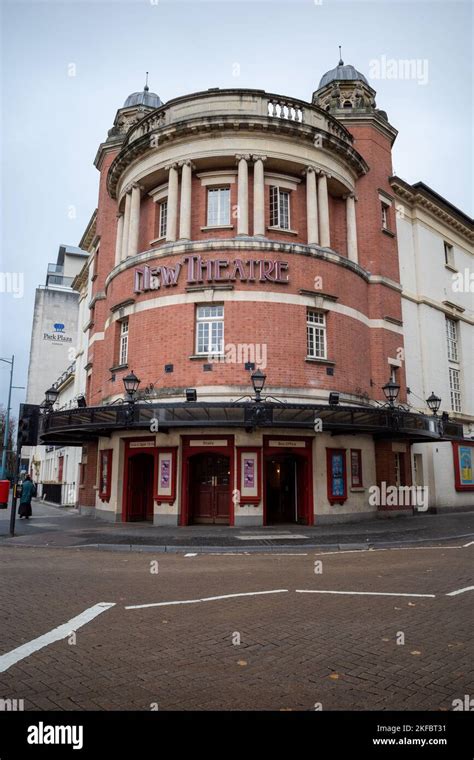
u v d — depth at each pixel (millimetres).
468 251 28484
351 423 15992
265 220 18469
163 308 17703
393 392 17672
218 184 18859
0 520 19109
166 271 17766
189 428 16766
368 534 14281
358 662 4629
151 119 19875
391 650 4945
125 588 7785
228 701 3836
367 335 20344
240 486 16297
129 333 18547
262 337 17000
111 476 18641
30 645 5117
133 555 11367
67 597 7195
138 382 15961
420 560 10289
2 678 4285
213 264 17422
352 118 22500
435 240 25891
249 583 8125
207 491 17406
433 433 18625
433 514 21719
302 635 5422
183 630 5613
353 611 6371
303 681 4207
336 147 19469
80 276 30312
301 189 19484
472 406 26453
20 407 14938
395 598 7031
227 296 17234
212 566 9812
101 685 4133
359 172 21359
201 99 18875
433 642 5172
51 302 49781
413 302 23766
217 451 16656
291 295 17578
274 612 6352
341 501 17406
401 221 23969
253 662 4633
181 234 18016
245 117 17953
